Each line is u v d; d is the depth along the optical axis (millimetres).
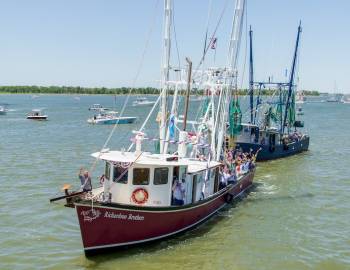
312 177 48781
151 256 24734
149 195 25891
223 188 33719
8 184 41156
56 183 42062
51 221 30406
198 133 34156
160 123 31188
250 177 41719
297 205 36312
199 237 28016
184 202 27875
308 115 181625
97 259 24109
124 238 24625
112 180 26031
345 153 68875
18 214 31812
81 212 23000
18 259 24266
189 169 29047
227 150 41312
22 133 89438
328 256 25672
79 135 87000
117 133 92062
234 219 32031
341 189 42594
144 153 28234
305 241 27953
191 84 33531
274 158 61094
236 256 25281
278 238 28344
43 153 61531
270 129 62250
